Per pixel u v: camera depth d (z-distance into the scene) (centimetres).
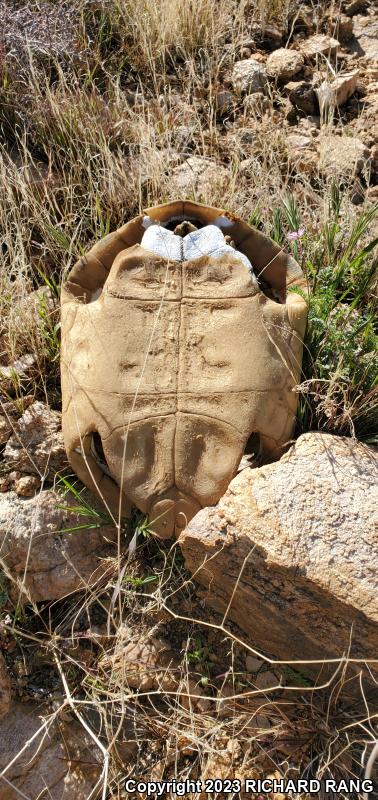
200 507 37
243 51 66
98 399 38
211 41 66
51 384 47
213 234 42
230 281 40
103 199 54
